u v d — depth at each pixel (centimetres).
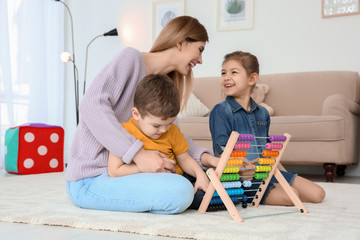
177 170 151
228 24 434
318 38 397
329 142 304
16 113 414
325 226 114
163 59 162
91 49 501
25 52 427
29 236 104
